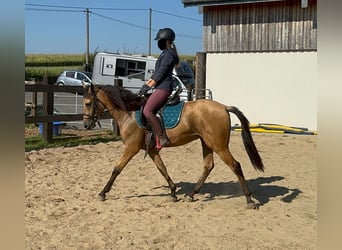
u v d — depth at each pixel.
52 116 10.57
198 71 15.76
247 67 15.05
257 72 14.88
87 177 7.79
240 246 4.62
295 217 5.64
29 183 7.24
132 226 5.24
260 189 7.14
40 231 5.02
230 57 15.34
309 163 9.30
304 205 6.20
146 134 6.14
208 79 15.80
